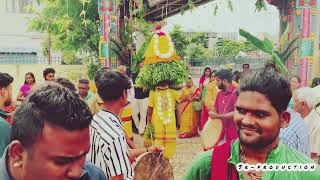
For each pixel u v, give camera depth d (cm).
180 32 1755
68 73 1477
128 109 689
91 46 1402
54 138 117
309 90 429
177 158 803
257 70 159
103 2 1041
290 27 1065
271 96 152
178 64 677
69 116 118
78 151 120
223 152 167
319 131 422
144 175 383
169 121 673
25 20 2055
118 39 1126
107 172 271
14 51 2027
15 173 125
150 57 675
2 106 367
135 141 948
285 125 162
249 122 155
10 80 374
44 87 130
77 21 1398
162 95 675
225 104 561
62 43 1443
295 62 1030
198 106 1037
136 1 1231
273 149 161
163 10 1444
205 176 171
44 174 120
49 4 1484
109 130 274
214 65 1670
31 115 119
